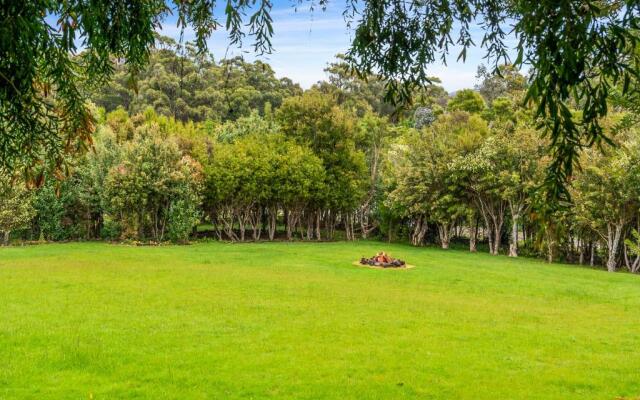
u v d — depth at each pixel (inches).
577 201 989.8
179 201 1222.3
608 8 106.5
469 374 340.8
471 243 1317.7
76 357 354.0
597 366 364.8
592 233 1078.4
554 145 109.8
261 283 692.1
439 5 143.3
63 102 150.9
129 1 135.9
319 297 601.9
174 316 484.1
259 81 2011.6
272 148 1379.2
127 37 137.9
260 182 1309.1
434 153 1279.5
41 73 138.2
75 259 904.3
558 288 740.7
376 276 802.8
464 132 1302.9
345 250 1183.6
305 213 1552.7
